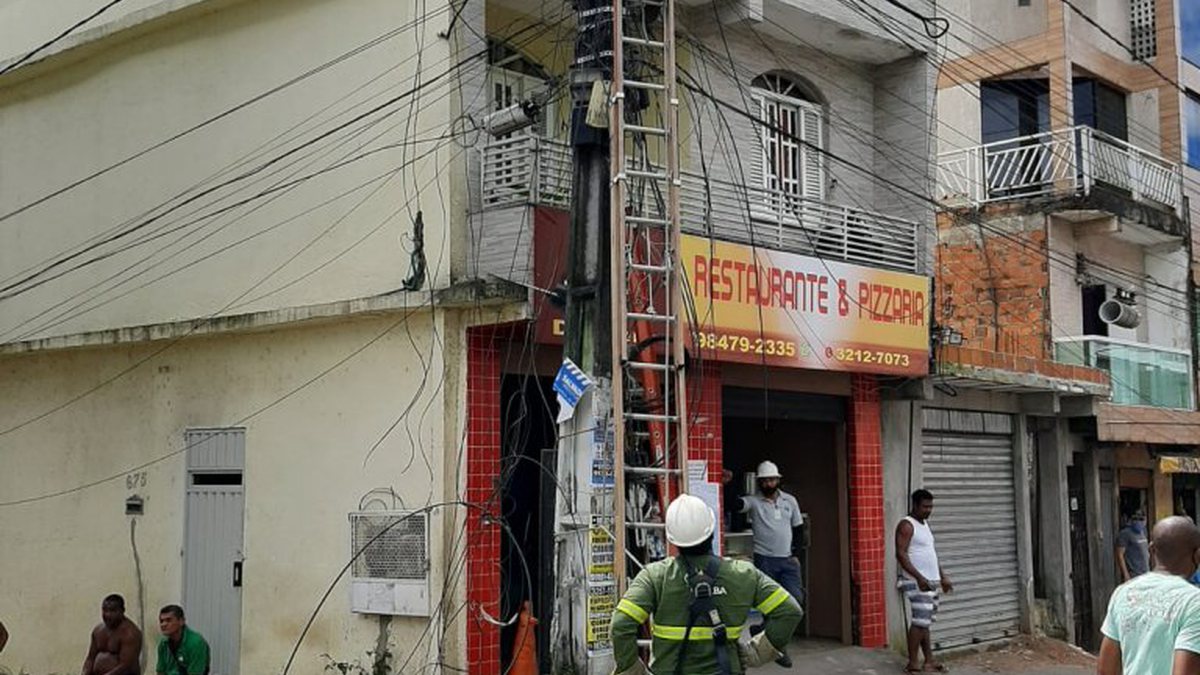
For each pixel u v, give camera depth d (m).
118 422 12.08
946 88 20.05
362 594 9.91
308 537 10.46
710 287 10.58
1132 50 20.66
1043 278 17.70
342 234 10.66
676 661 5.77
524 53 11.60
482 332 9.88
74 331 12.70
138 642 10.52
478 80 10.21
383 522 9.87
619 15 8.06
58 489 12.49
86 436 12.33
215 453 11.27
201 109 11.89
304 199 10.99
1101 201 17.70
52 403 12.69
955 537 14.23
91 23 12.77
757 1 11.73
